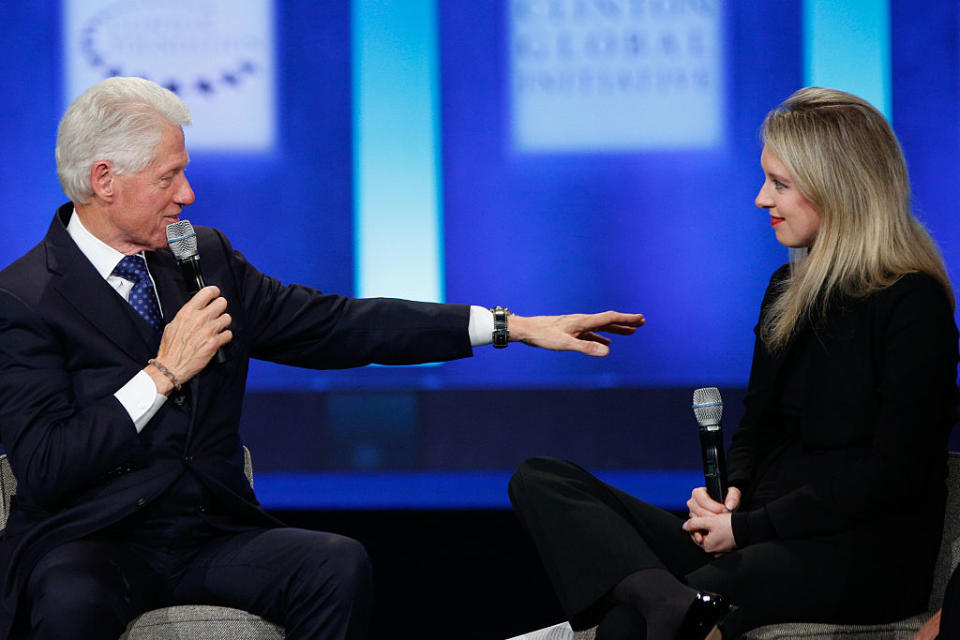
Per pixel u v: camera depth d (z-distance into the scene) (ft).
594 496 23.99
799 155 23.40
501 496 59.88
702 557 24.31
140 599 23.08
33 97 66.44
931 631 20.83
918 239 23.57
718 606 20.52
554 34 67.10
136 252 25.08
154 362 23.44
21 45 66.13
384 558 47.09
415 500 59.36
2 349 23.36
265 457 66.13
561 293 68.13
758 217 67.15
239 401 25.71
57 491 22.77
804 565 22.09
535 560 46.32
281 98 67.15
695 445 65.67
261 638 23.53
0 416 23.15
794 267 25.54
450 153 67.62
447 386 66.59
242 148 67.36
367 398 66.23
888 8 65.51
